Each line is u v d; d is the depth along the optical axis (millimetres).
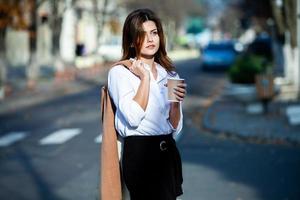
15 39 51312
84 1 60281
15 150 13414
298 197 8453
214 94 26234
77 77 39250
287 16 25141
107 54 59250
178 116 4211
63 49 56500
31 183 9930
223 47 43406
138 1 65688
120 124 4094
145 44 4168
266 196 8562
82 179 10102
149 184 4059
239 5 69875
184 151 12688
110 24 58000
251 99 21922
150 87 4098
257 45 42656
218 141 13977
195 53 85125
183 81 4090
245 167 10805
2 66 26344
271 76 18250
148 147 4066
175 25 101438
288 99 22547
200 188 9148
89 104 23062
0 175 10656
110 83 4145
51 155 12617
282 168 10625
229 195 8664
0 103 23734
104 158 4172
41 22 51000
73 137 15016
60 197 8875
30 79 32875
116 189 4145
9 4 26500
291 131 14742
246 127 15602
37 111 21031
